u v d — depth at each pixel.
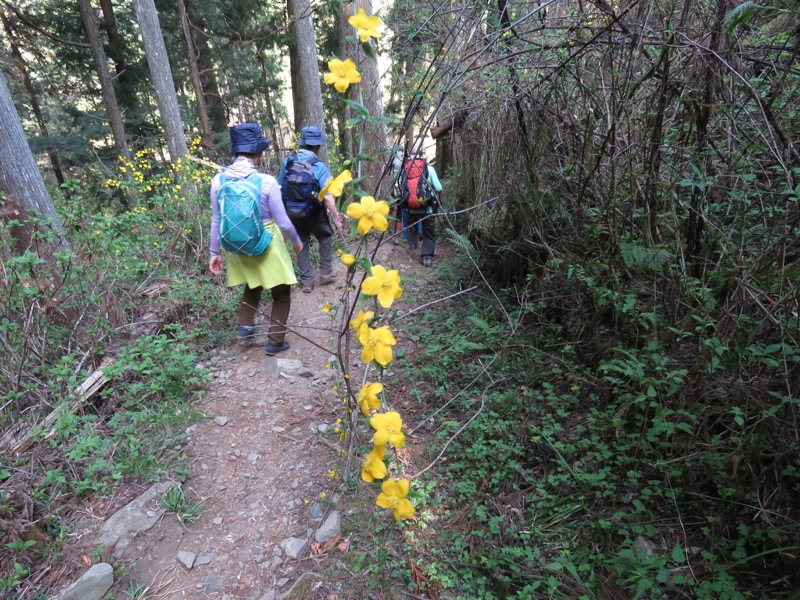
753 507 1.81
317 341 3.71
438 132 4.71
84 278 3.46
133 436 2.52
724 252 2.02
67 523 2.11
